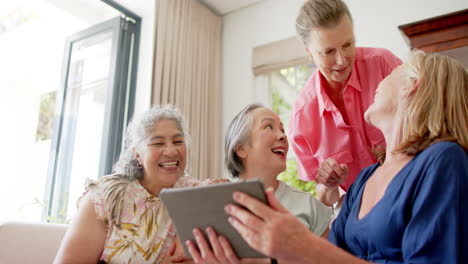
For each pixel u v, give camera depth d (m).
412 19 2.48
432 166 0.87
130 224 1.36
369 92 1.67
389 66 1.66
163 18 3.01
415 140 0.97
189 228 0.86
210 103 3.26
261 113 1.47
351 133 1.71
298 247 0.72
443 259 0.77
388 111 1.12
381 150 1.26
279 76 3.27
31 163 4.35
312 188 2.90
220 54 3.46
